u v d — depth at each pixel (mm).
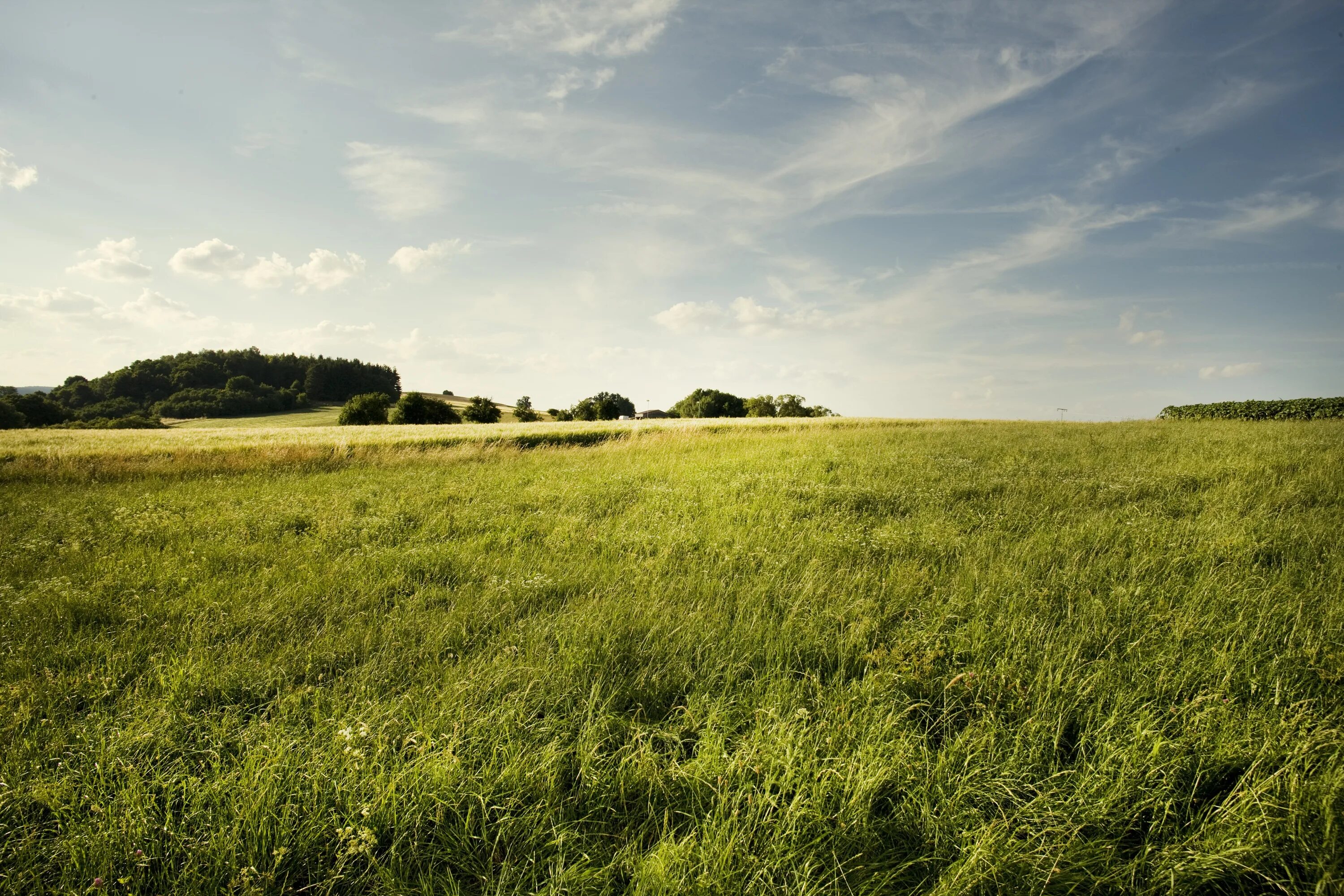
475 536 7695
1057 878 2236
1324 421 21609
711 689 3510
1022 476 11203
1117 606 4531
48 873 2402
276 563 6477
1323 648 3668
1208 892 2248
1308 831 2326
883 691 3404
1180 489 9352
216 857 2338
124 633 4484
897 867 2311
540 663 3791
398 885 2301
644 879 2219
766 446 19172
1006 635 4074
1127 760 2715
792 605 4785
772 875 2246
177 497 11328
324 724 3150
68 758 2977
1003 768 2752
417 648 4152
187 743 3182
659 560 6195
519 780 2730
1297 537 6062
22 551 7301
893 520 7883
